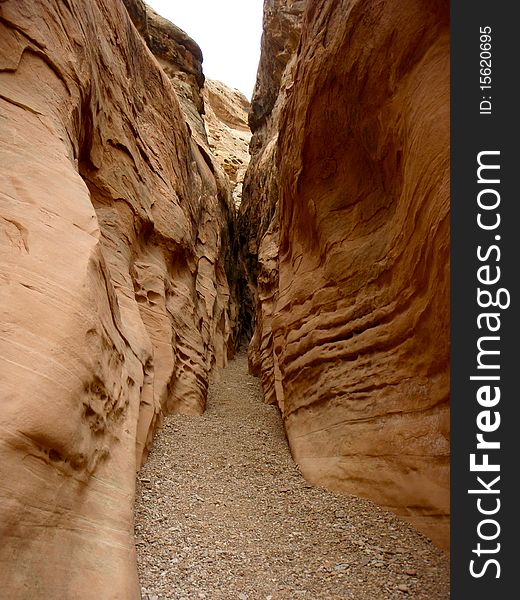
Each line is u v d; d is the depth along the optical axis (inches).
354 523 211.3
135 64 516.7
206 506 232.1
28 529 113.2
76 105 272.7
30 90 225.8
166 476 262.4
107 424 186.4
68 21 291.3
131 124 445.1
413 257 216.5
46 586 112.0
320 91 314.7
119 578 135.0
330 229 333.4
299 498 247.3
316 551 190.7
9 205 166.4
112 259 339.0
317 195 352.8
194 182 755.4
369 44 256.5
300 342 352.8
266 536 204.8
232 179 1546.5
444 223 181.6
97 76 349.1
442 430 191.5
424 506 197.0
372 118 269.3
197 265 687.1
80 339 157.2
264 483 273.1
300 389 342.3
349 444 257.9
